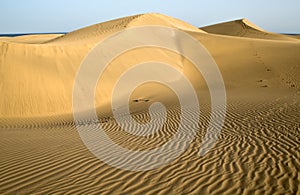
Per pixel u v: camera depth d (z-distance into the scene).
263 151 5.75
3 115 12.19
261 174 4.73
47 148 6.70
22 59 15.11
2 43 15.71
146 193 4.33
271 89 14.19
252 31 55.66
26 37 62.22
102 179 4.88
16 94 13.12
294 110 8.95
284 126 7.36
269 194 4.11
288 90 13.55
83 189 4.52
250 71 18.12
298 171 4.73
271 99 11.20
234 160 5.42
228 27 61.47
